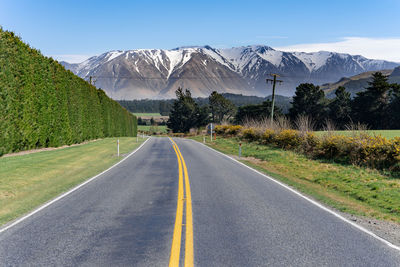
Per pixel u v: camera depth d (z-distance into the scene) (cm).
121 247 532
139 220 689
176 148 2900
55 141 2509
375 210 839
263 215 733
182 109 11406
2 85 1731
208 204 835
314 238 583
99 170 1493
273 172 1557
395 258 496
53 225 655
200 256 493
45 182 1160
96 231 616
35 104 2188
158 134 11656
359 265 469
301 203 866
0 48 1727
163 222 673
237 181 1202
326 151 1880
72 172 1403
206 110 11375
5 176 1209
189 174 1363
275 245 543
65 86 2834
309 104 7812
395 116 6888
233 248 528
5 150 1784
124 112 6462
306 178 1376
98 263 470
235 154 2420
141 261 475
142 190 1022
